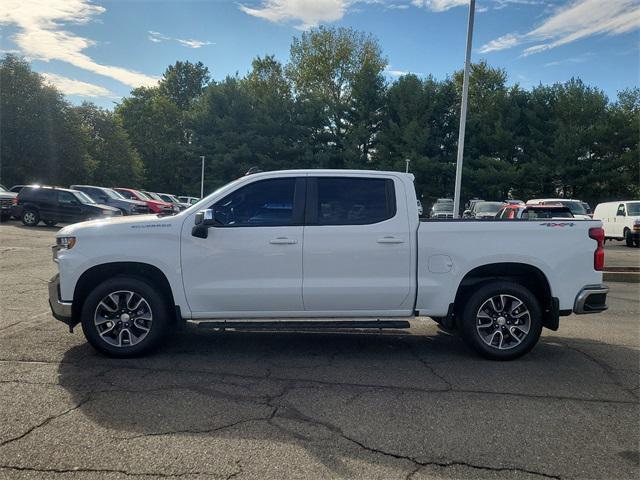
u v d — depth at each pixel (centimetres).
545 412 435
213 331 682
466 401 455
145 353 556
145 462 338
